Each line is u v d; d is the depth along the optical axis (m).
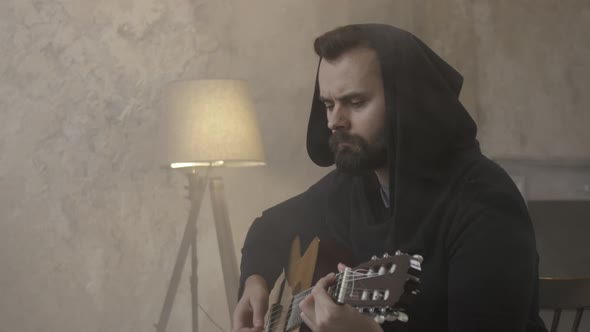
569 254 3.95
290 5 3.51
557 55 3.87
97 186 3.15
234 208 3.35
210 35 3.35
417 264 1.12
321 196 1.88
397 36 1.50
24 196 3.04
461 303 1.32
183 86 2.79
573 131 3.84
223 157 2.74
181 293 3.24
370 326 1.21
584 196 3.81
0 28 3.05
